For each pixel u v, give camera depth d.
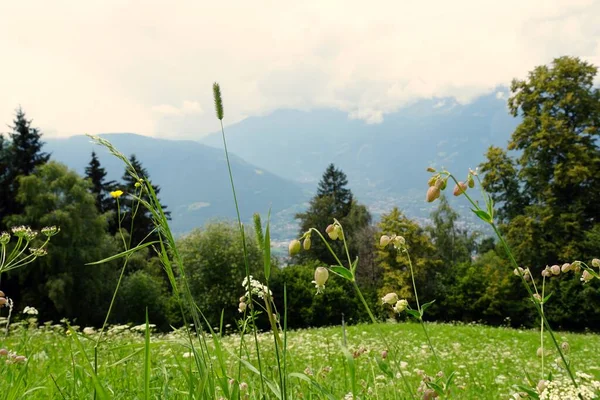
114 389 2.71
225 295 34.44
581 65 29.89
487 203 1.97
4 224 33.81
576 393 1.78
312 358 6.53
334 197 70.19
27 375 3.20
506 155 31.73
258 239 1.68
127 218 44.31
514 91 32.25
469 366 7.85
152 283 35.62
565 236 28.73
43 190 33.66
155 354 3.64
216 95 1.88
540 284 28.64
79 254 33.00
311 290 38.81
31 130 45.41
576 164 28.52
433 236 50.66
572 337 16.97
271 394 2.18
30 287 33.12
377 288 43.34
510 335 16.41
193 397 2.03
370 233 46.53
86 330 6.45
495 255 47.84
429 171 2.06
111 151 1.76
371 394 3.21
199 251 35.56
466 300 39.03
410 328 17.86
